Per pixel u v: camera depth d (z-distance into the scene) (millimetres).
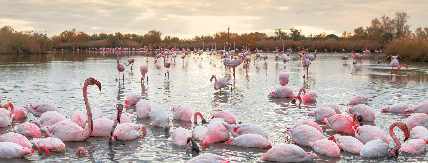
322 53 77312
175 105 14906
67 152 8805
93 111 11711
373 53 76812
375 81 23734
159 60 49844
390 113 13289
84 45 110250
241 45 91000
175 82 23078
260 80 24469
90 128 9672
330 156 8547
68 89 19297
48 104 12359
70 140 9734
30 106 12438
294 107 14594
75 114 11070
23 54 67688
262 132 9758
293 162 8125
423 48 45312
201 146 9391
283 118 12523
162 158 8406
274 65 39344
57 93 17781
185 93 18281
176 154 8703
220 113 11742
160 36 120062
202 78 25625
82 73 28625
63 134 9688
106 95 17359
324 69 33656
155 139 10039
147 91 18906
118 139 9812
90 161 8164
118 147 9258
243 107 14547
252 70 32781
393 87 20625
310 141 9227
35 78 24547
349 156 8570
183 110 12242
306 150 9070
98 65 38219
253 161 8258
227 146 9430
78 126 9836
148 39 116312
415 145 8750
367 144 8602
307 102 15781
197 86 21125
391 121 12016
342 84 22156
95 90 19031
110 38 110312
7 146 8328
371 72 30406
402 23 84375
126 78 25297
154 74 28547
